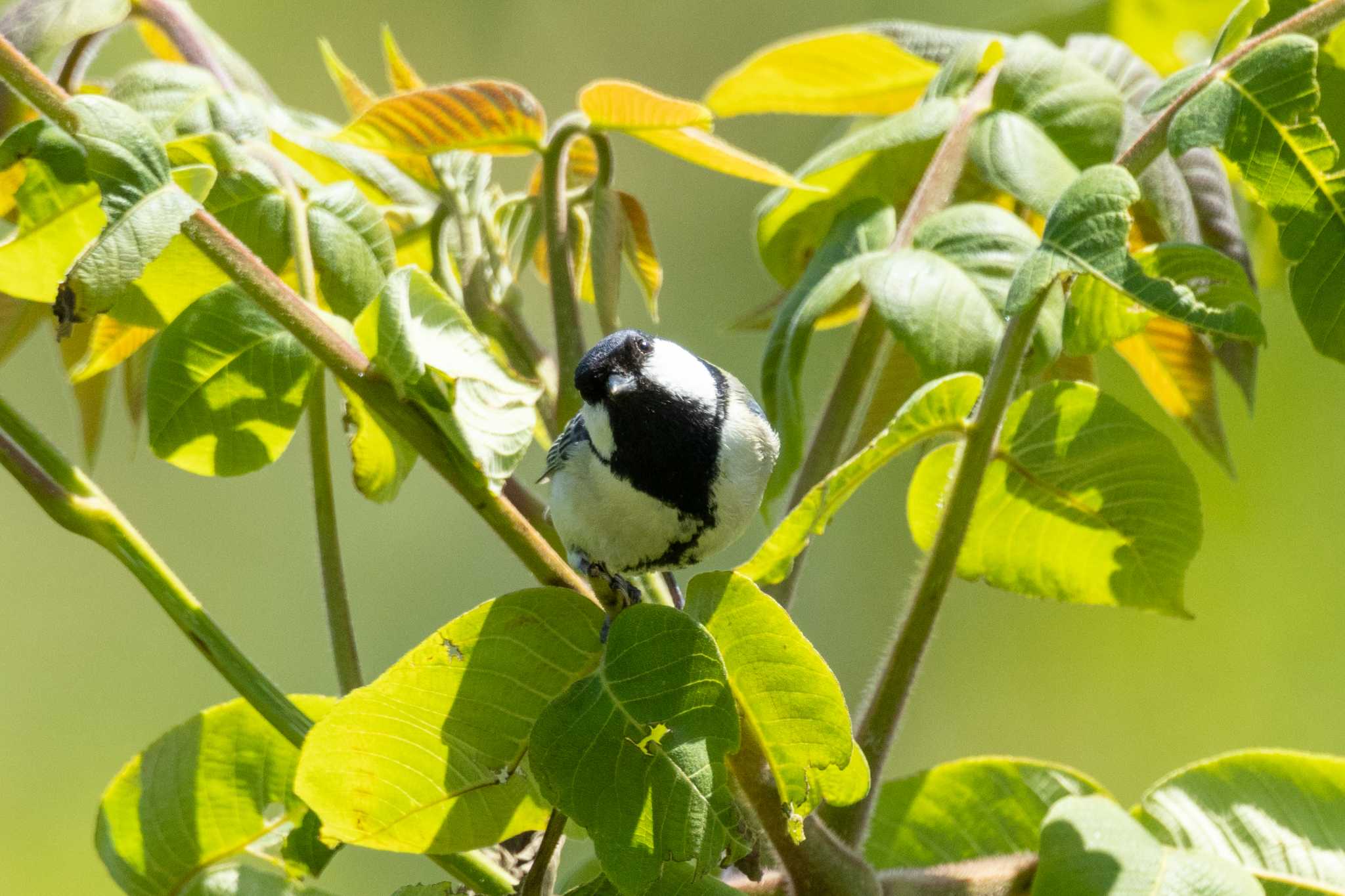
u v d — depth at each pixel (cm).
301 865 405
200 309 405
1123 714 446
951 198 413
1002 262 408
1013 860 406
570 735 400
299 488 493
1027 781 408
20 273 405
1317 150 403
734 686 402
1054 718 448
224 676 402
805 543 404
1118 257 401
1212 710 444
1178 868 403
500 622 401
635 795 400
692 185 503
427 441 401
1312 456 442
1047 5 426
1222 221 413
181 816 406
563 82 519
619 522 415
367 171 414
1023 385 413
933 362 406
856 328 411
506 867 405
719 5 517
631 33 519
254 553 490
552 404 412
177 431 405
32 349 494
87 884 449
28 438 402
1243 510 443
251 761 406
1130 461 407
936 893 405
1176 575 408
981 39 412
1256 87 403
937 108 411
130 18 412
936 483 408
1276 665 443
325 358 401
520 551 401
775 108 419
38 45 410
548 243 410
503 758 402
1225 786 407
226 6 511
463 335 402
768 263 416
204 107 411
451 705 401
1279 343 443
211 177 402
